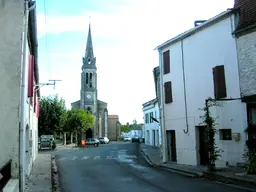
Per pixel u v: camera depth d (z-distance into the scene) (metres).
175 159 25.34
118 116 106.12
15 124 11.27
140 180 16.20
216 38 20.34
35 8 12.26
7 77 11.45
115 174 19.09
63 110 52.97
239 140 18.22
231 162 18.77
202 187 13.62
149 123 58.97
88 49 98.88
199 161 22.25
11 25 11.73
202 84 21.69
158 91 30.06
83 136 93.19
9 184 9.81
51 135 51.09
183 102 23.77
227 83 19.28
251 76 17.72
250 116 17.61
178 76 24.42
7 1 11.84
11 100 11.36
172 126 25.14
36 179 16.89
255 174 15.30
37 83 27.25
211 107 20.56
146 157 32.38
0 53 11.55
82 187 14.55
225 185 14.06
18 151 11.17
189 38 23.11
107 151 43.22
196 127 22.47
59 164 26.56
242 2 19.20
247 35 18.06
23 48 11.69
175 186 14.05
